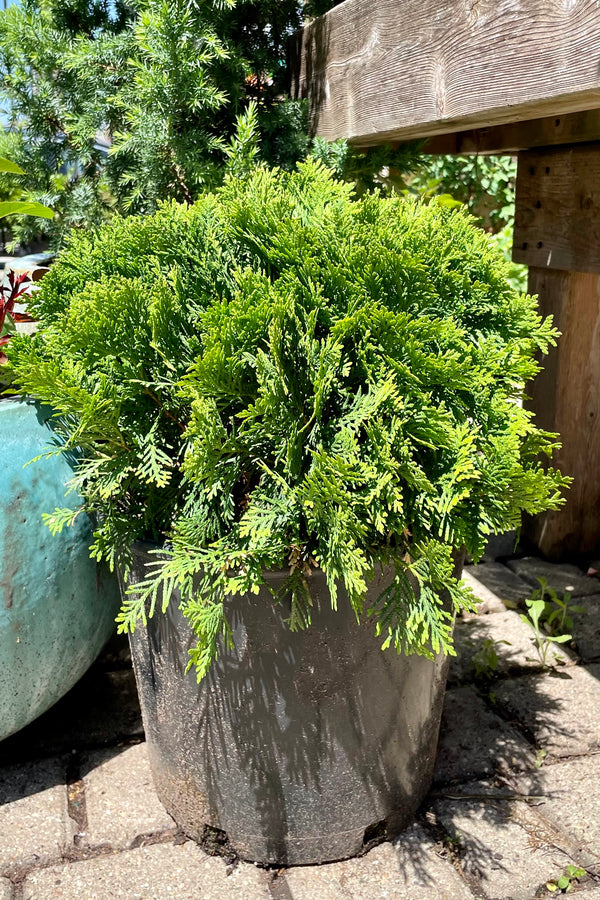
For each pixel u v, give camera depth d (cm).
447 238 159
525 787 186
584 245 249
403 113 220
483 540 140
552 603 262
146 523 154
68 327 141
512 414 145
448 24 196
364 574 142
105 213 284
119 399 142
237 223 147
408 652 142
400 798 169
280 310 132
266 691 151
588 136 235
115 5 277
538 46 167
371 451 133
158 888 161
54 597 178
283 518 135
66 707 217
